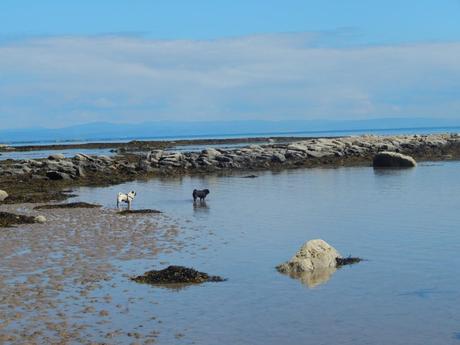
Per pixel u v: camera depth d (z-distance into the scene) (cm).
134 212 2859
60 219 2647
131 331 1173
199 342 1120
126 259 1806
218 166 5944
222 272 1653
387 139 8494
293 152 6650
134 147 13000
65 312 1285
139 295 1423
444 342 1123
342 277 1593
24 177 4956
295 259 1698
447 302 1366
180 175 5256
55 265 1716
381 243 2039
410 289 1472
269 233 2267
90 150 12156
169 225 2470
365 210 2847
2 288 1469
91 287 1486
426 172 4962
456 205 2955
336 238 2147
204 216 2739
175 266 1616
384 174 4847
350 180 4416
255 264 1747
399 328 1199
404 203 3067
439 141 8038
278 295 1430
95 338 1129
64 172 4994
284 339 1141
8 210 3030
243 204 3175
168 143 14550
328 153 6856
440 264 1723
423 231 2253
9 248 1964
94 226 2439
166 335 1154
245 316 1274
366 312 1299
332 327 1207
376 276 1599
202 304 1356
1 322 1212
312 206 3033
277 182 4400
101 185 4459
